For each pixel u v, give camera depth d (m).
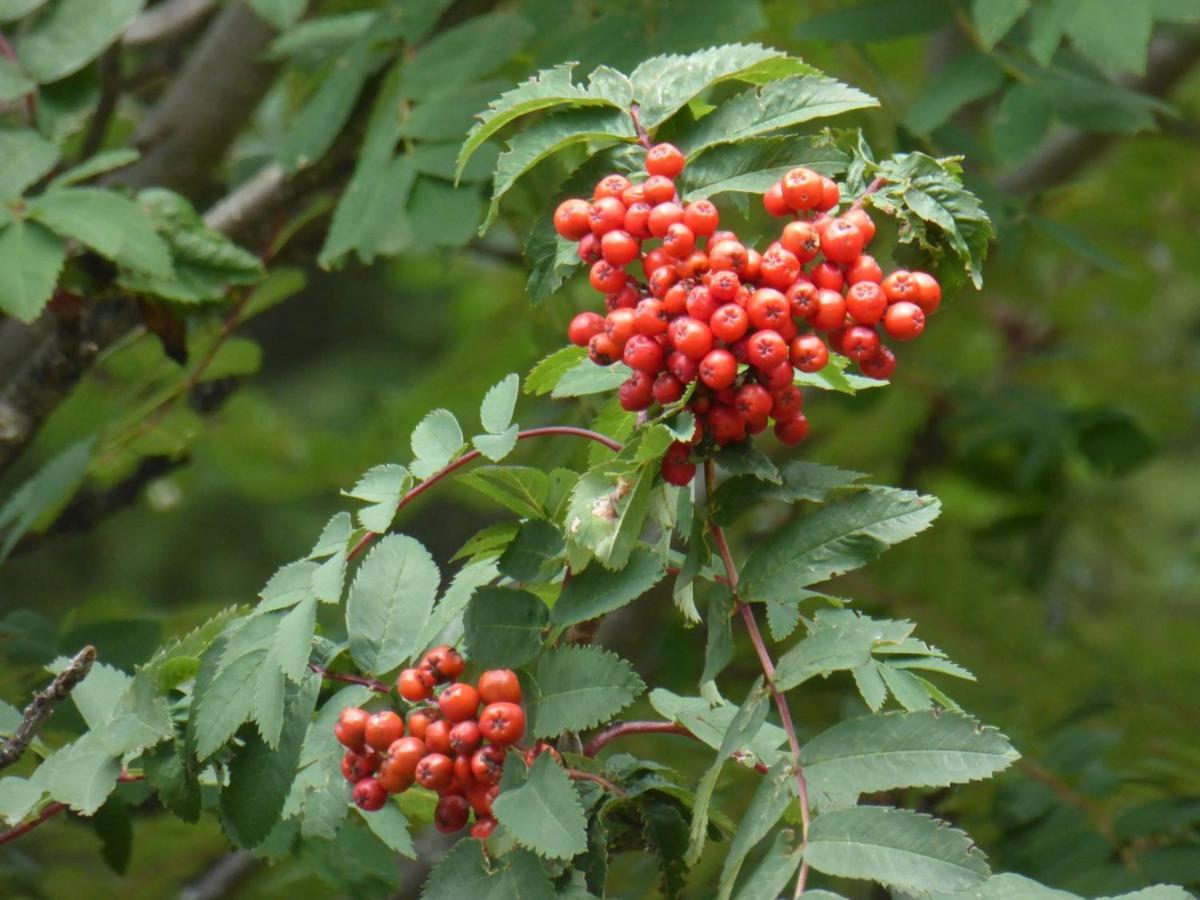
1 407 1.51
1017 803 1.44
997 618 1.70
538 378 1.22
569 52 1.46
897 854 1.12
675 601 1.18
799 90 1.19
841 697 1.52
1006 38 1.49
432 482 1.20
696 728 1.21
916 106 1.46
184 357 1.50
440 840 1.51
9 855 1.45
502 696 1.16
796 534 1.17
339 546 1.19
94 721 1.22
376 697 1.20
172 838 1.46
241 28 1.81
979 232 1.17
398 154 1.46
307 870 1.41
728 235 1.16
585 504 1.16
